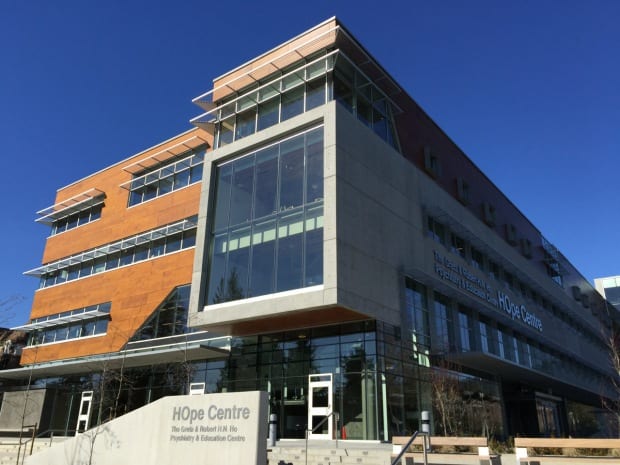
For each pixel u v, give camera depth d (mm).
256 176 26250
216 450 12742
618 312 75688
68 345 36688
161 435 13805
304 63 27672
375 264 23797
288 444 19969
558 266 54156
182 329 30438
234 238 25688
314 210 23078
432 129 34906
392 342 23375
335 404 22391
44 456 16031
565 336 50375
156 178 37312
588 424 56250
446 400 23453
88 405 33000
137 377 31328
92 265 38781
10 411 35469
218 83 31156
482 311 33844
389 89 30297
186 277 31812
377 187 25859
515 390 38125
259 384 25250
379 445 19328
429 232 30562
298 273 22422
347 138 24500
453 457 13156
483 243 34812
